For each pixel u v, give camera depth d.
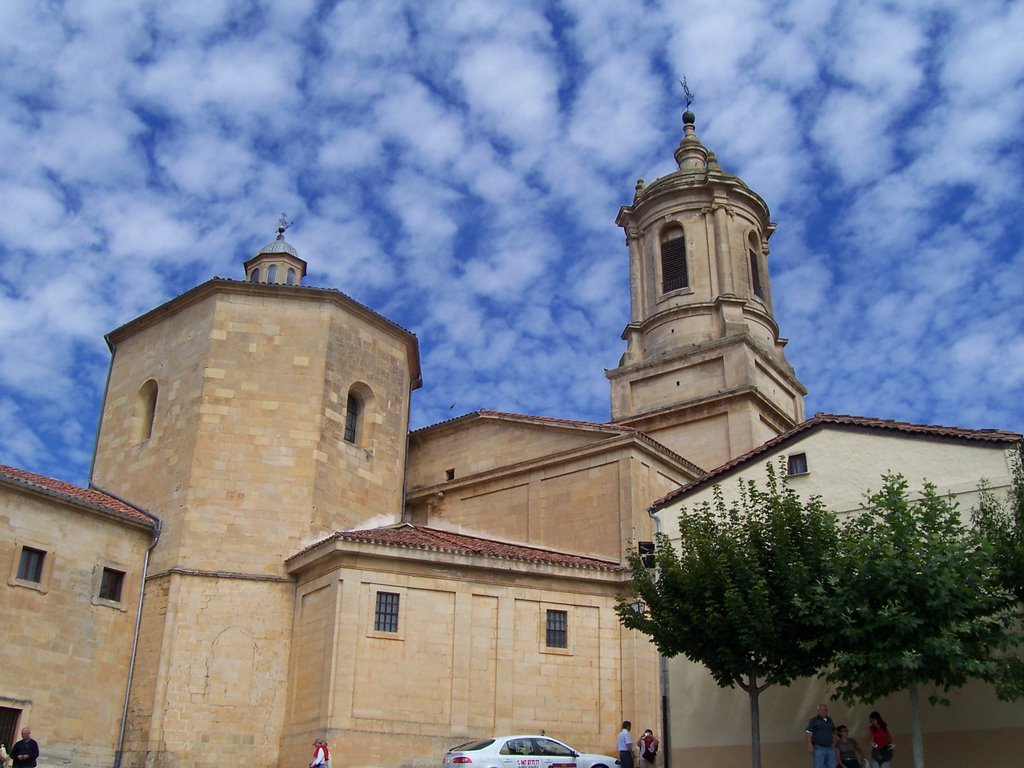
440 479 39.03
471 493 37.47
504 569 29.56
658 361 43.78
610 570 31.00
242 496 31.20
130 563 30.00
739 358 41.44
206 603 29.59
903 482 22.06
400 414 36.38
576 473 34.56
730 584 21.81
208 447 31.52
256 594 30.02
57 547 27.94
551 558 30.86
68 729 26.98
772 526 22.67
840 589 20.83
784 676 22.17
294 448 32.12
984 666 19.58
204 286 33.59
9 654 25.98
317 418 32.69
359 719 26.50
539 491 35.34
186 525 30.38
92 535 29.08
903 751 22.73
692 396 42.25
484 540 34.44
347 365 34.41
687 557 23.33
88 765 27.19
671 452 34.97
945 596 19.80
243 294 33.75
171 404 33.06
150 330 35.62
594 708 29.38
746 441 39.00
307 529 31.27
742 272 46.28
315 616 28.59
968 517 23.56
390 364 36.38
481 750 23.00
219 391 32.28
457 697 27.70
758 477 27.09
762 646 21.47
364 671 27.05
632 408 44.06
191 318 34.06
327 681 26.72
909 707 22.97
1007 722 21.59
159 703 27.97
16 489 27.11
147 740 27.61
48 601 27.30
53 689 26.84
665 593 23.42
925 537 21.34
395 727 26.75
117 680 28.66
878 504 22.06
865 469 25.45
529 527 35.06
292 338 33.53
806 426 26.73
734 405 39.84
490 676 28.45
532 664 29.05
